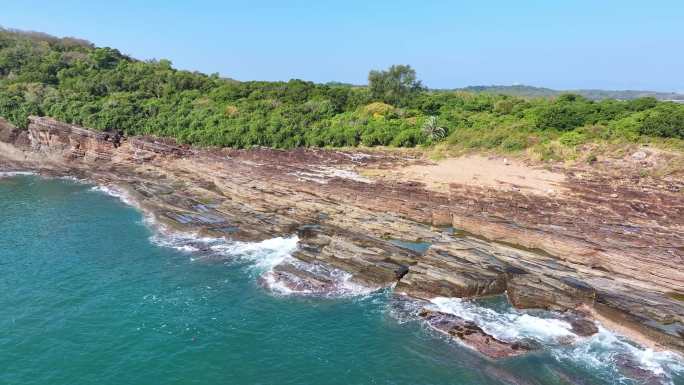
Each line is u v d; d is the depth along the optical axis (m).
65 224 40.81
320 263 30.80
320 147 58.88
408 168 48.72
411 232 34.84
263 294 27.73
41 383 19.67
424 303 26.48
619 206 35.34
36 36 116.75
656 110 48.38
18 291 27.73
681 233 31.19
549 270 28.72
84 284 28.84
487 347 22.12
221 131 61.47
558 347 22.34
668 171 38.72
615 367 20.92
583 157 44.56
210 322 24.61
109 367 20.78
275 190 45.00
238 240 36.19
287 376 20.48
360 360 21.58
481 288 26.97
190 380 20.09
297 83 86.25
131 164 59.91
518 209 36.59
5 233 38.31
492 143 52.22
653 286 26.97
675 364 21.20
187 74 92.88
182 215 40.38
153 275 30.25
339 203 41.38
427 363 21.27
